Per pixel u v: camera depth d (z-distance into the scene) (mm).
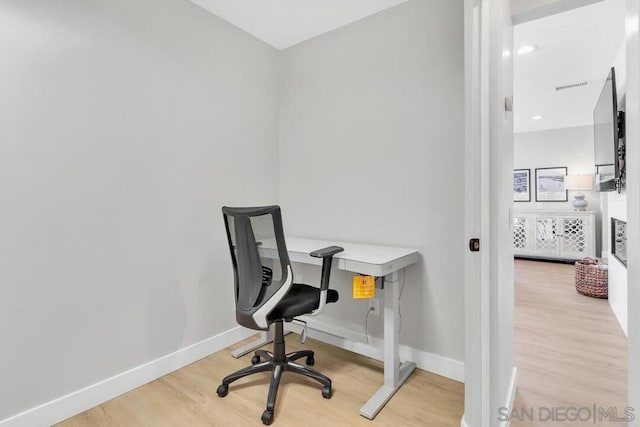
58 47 1580
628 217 981
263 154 2689
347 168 2426
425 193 2080
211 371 2072
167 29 2025
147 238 1947
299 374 1921
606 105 2730
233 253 1824
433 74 2035
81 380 1675
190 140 2166
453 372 1980
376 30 2264
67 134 1617
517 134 6504
